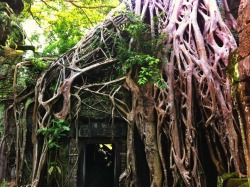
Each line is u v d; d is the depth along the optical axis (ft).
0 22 22.35
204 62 18.04
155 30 21.11
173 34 20.06
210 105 16.83
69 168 18.80
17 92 20.89
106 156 30.94
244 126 6.66
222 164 15.93
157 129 17.54
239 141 15.43
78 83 20.56
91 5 39.63
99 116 19.52
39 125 18.95
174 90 17.99
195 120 17.43
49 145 18.19
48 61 22.57
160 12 22.68
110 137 19.38
